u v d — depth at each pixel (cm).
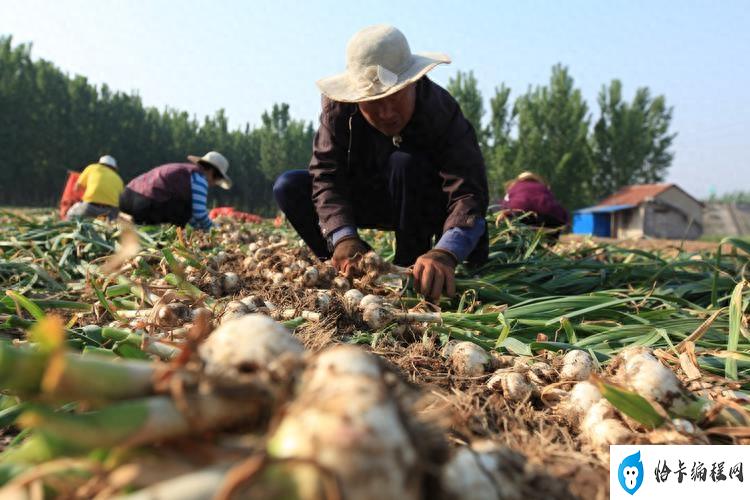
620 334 241
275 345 94
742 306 282
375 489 74
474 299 290
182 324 222
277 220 754
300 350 97
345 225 318
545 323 252
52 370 78
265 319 99
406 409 88
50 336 79
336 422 76
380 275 289
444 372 196
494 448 103
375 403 79
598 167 4669
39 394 83
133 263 331
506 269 369
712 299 302
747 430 136
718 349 228
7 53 4762
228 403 85
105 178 756
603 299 282
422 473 83
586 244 509
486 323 258
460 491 89
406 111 307
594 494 109
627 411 133
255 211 5872
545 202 551
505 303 315
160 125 5941
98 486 81
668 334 247
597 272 376
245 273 330
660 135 4788
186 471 81
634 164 4622
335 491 72
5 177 4644
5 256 412
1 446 147
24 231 482
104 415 78
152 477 80
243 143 6022
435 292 272
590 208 3781
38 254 406
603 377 157
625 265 363
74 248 418
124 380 85
